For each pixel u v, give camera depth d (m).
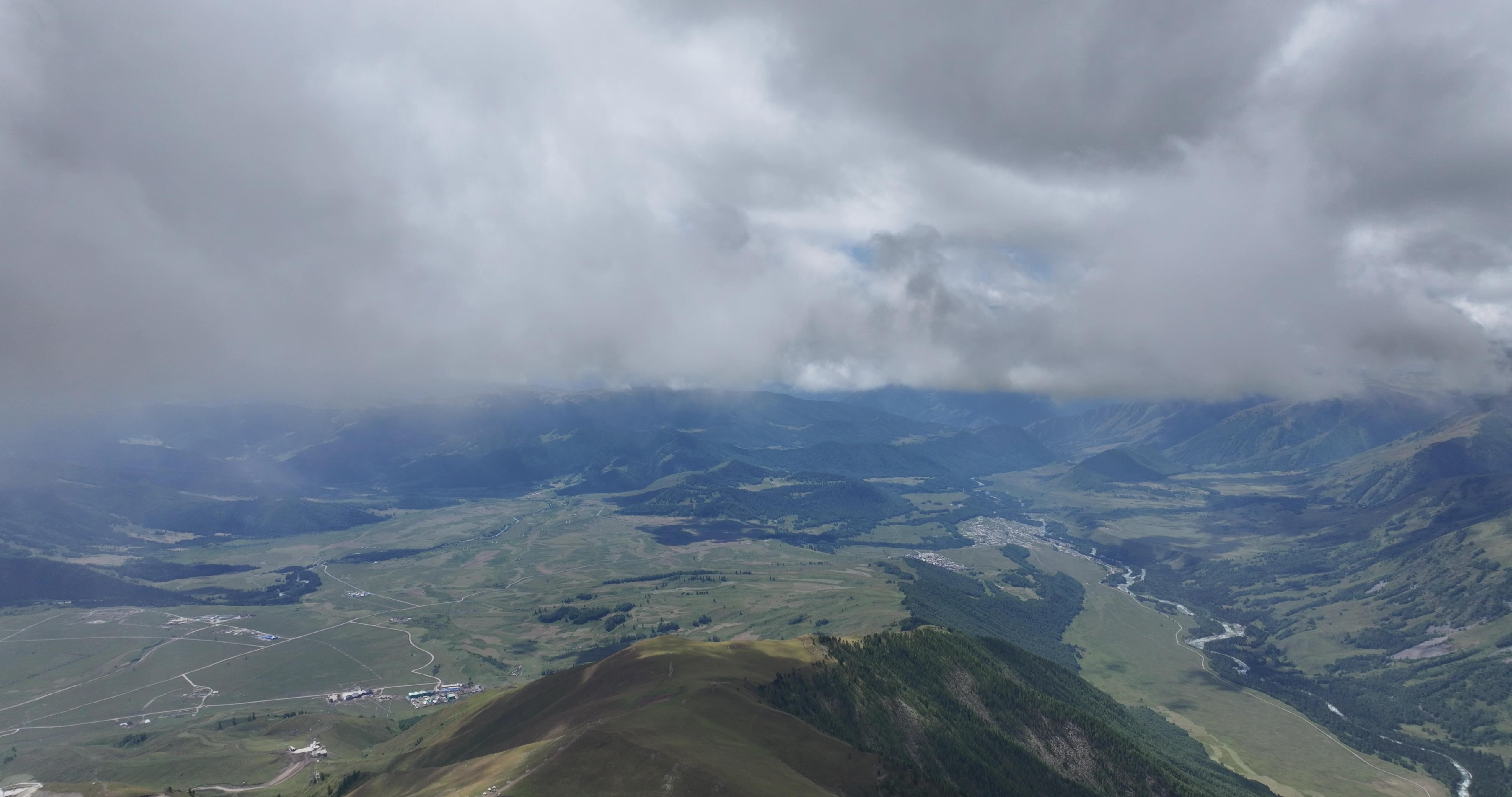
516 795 157.88
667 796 155.62
